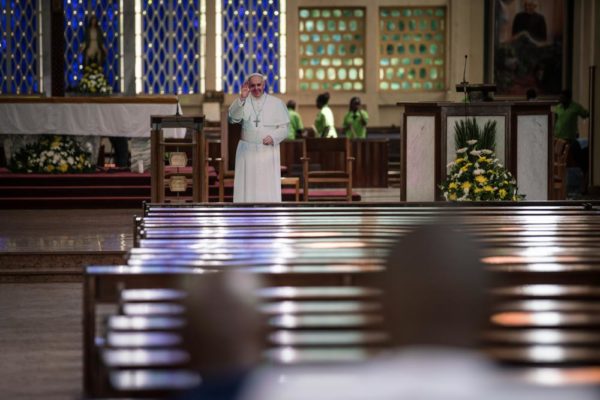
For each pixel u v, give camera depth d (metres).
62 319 9.90
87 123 20.83
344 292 5.89
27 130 20.75
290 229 8.91
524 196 14.15
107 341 5.36
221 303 4.48
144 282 5.95
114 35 28.75
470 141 14.28
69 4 28.81
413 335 3.44
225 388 2.79
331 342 5.07
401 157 14.85
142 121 20.91
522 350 4.89
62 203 19.34
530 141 14.59
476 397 2.75
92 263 12.52
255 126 14.84
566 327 5.38
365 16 31.11
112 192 19.70
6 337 9.04
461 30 30.67
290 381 3.94
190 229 8.90
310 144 18.34
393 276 3.50
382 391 2.74
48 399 6.96
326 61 31.38
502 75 30.69
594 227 9.01
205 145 15.72
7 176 19.97
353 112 26.38
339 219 9.71
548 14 30.41
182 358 5.20
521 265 6.32
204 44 30.39
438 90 31.20
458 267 3.49
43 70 28.83
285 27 30.83
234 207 10.95
